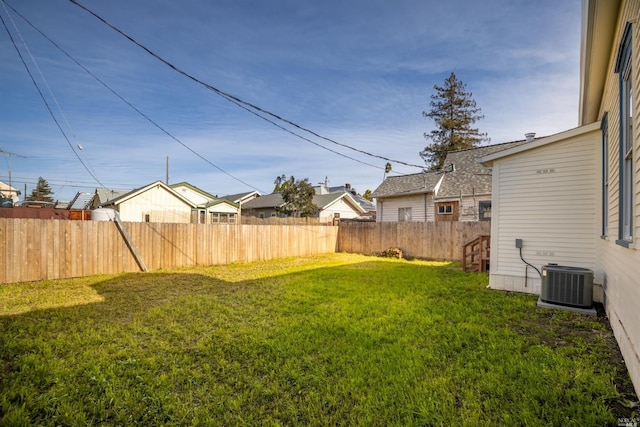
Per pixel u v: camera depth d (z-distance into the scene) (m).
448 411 2.15
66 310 4.70
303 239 12.98
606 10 3.19
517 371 2.71
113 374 2.68
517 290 6.02
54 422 2.06
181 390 2.50
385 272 8.45
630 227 3.16
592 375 2.62
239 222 23.31
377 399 2.32
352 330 3.78
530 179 5.95
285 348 3.26
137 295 5.73
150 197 19.44
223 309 4.76
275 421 2.09
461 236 11.00
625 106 3.33
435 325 3.97
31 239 6.93
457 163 16.95
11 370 2.77
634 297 2.65
